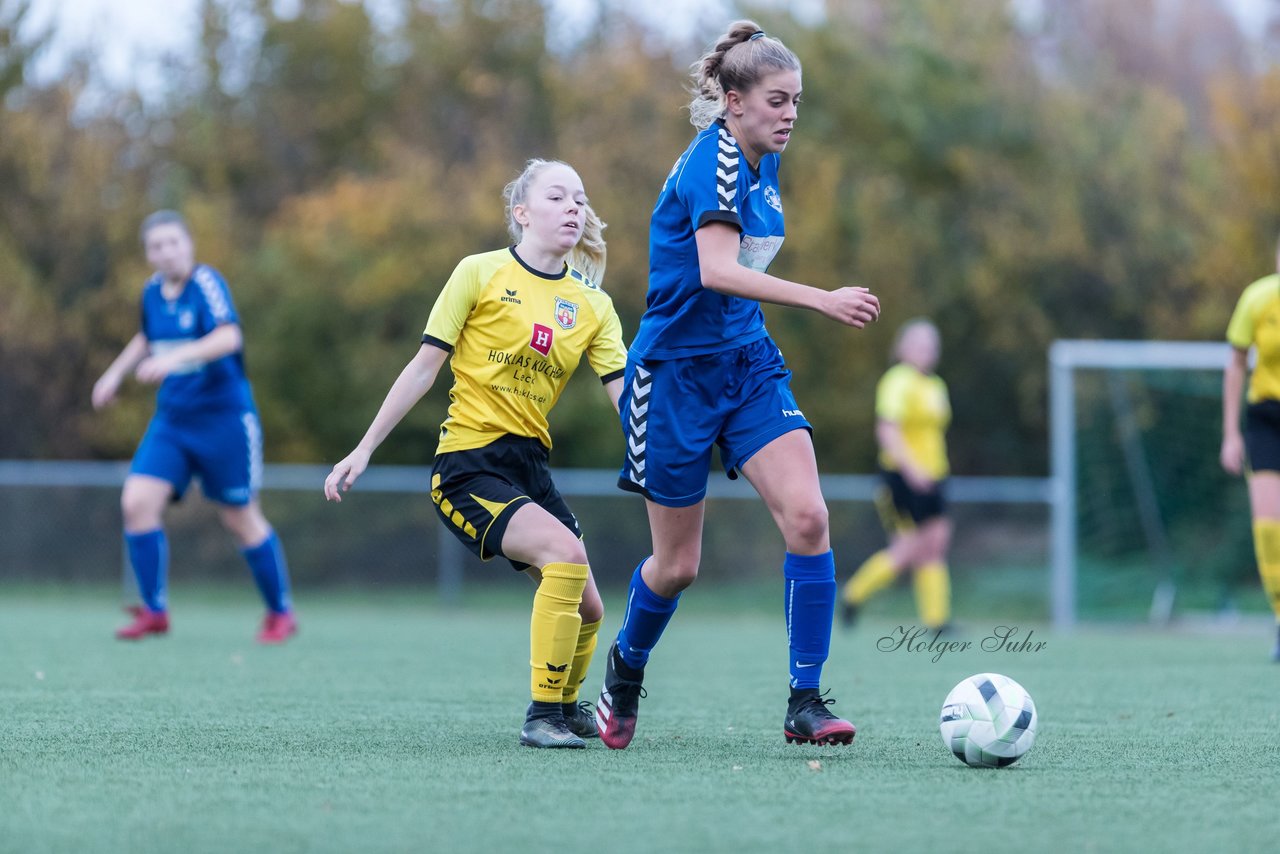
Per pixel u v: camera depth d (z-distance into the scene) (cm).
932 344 4231
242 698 2114
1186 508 5100
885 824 1146
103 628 3666
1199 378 5119
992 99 8031
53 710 1916
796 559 1575
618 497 5278
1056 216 7544
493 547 1633
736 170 1518
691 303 1552
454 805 1215
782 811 1198
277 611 3288
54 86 7112
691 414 1566
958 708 1469
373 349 6862
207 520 5334
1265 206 6762
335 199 7194
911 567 5334
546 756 1517
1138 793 1303
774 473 1561
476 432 1670
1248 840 1096
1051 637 4216
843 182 7625
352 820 1147
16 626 3741
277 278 6969
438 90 8069
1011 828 1134
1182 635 4434
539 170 1711
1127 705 2147
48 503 5288
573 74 7788
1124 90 8581
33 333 6638
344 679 2458
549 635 1600
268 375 6894
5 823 1130
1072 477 5031
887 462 4188
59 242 6894
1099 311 7619
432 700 2133
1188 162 7812
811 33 8150
